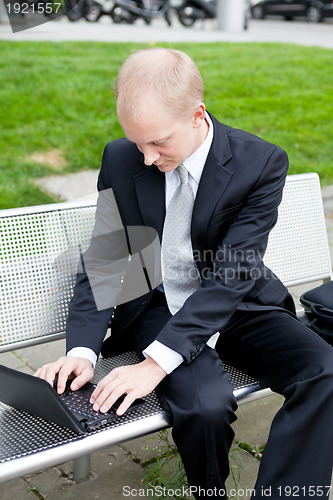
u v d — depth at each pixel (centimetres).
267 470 179
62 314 228
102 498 212
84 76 781
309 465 179
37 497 213
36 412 181
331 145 602
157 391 190
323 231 268
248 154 203
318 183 266
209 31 1323
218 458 184
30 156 545
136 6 1351
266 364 198
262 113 689
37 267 222
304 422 179
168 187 207
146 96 174
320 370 185
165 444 238
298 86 805
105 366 212
